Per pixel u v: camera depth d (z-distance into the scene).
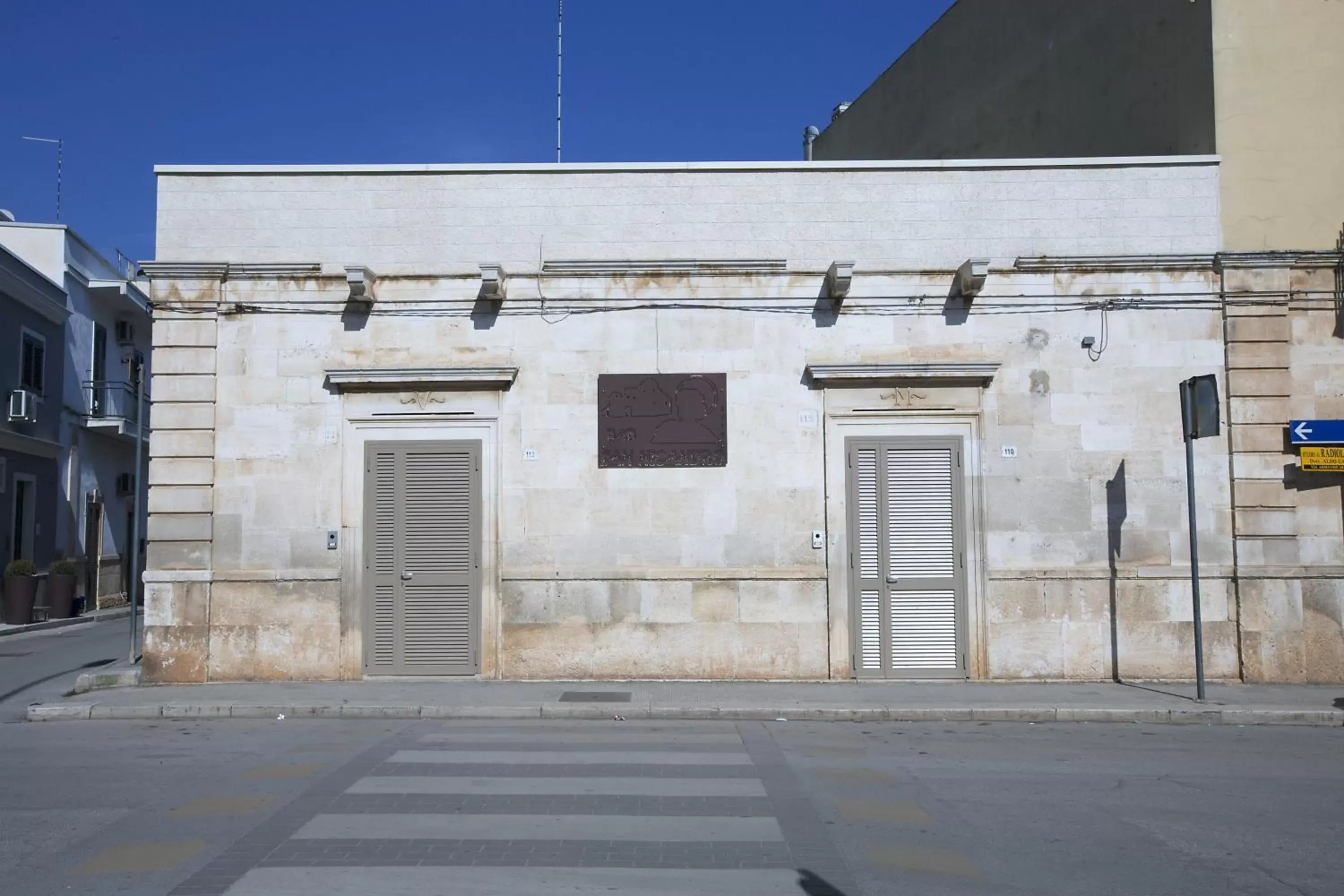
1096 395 14.11
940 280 14.18
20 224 28.05
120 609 29.89
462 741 10.50
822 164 14.28
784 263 14.09
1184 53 15.61
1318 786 8.83
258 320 14.10
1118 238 14.30
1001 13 21.12
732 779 8.87
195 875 6.36
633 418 14.08
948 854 6.89
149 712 12.06
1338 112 14.66
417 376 13.88
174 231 14.20
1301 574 13.91
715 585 13.97
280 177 14.27
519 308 14.16
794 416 14.10
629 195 14.30
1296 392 14.15
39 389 26.66
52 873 6.42
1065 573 13.95
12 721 12.01
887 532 14.04
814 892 6.12
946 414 14.09
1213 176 14.38
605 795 8.29
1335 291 14.18
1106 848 7.07
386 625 13.95
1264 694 13.06
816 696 12.84
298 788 8.46
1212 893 6.23
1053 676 13.91
